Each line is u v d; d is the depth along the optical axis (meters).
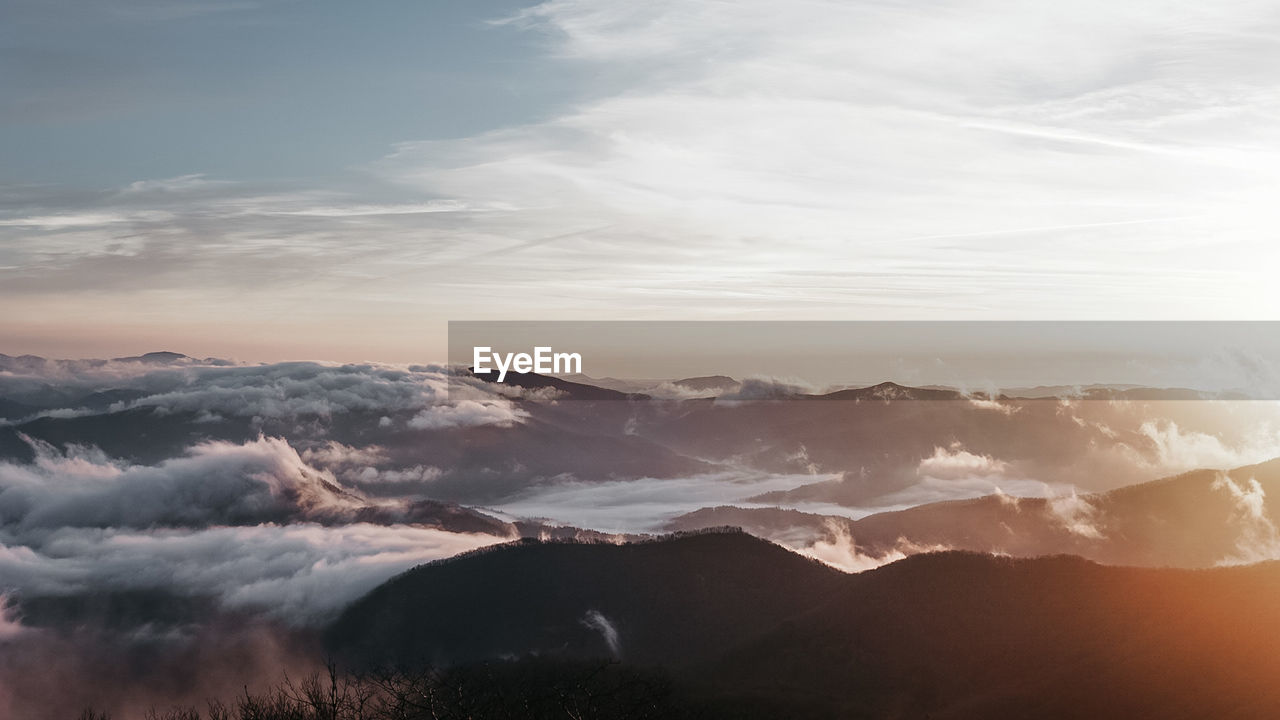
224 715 76.25
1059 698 86.25
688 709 89.00
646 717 81.75
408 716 65.12
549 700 76.25
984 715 85.62
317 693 67.94
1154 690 83.00
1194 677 83.62
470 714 67.50
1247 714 74.44
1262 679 79.81
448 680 79.69
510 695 76.88
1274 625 89.06
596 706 78.75
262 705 72.62
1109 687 86.06
